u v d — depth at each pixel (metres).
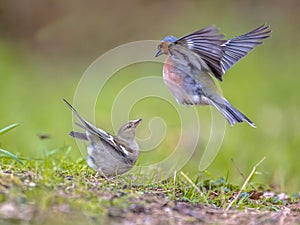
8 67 22.47
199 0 25.69
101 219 7.46
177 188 9.24
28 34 25.36
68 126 17.05
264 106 18.41
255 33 9.55
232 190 9.95
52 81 22.14
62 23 25.34
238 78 20.94
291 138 15.69
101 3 25.70
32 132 16.19
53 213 7.45
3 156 9.34
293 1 25.25
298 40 23.94
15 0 25.62
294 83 20.31
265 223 7.98
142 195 8.52
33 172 8.80
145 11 25.59
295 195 10.24
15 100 19.25
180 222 7.70
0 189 7.87
